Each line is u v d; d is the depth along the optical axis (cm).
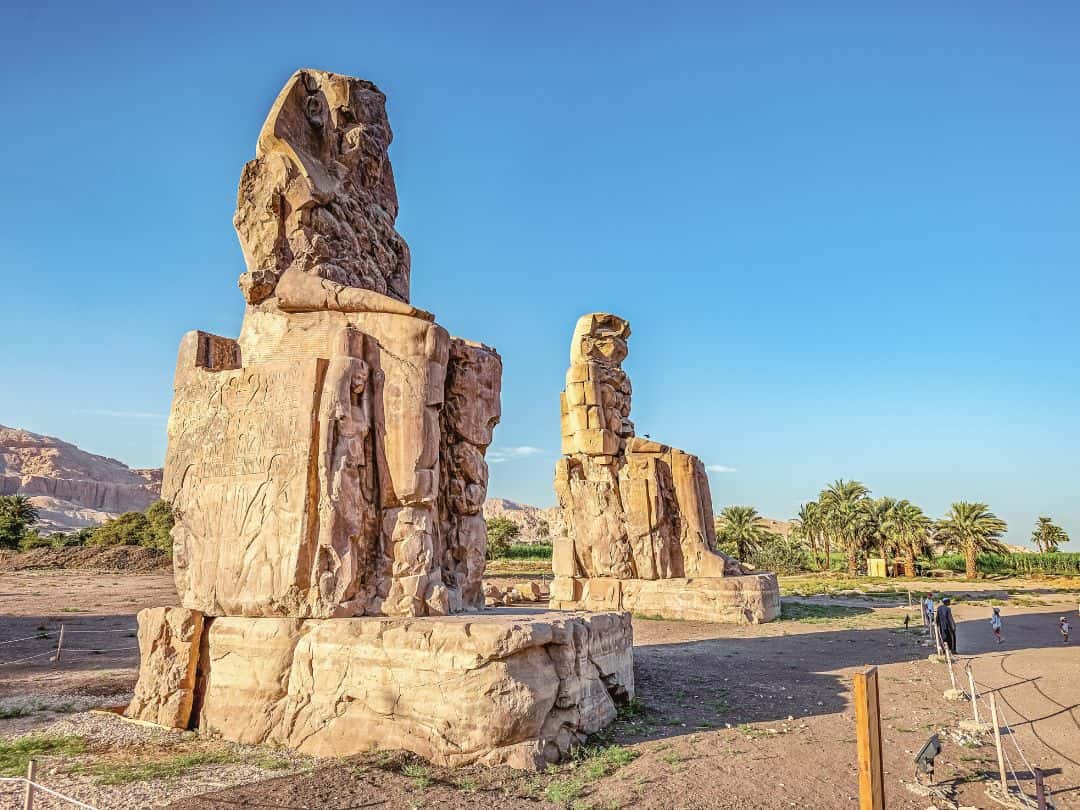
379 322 972
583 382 2402
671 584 2197
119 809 641
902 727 934
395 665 800
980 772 759
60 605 2842
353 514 900
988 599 2992
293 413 933
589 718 871
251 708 879
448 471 1072
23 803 604
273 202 1060
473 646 769
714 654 1534
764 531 5356
